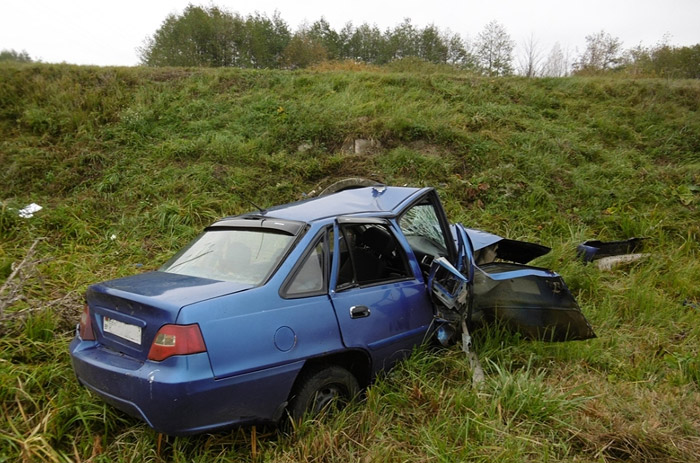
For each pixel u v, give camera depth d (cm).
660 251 732
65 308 476
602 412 333
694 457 293
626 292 576
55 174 898
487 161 980
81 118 1058
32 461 290
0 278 567
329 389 335
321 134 1039
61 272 587
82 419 316
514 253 586
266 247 350
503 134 1070
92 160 935
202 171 891
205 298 290
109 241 713
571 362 418
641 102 1330
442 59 3081
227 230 396
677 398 362
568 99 1333
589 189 901
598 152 1047
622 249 712
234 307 291
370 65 1888
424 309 399
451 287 427
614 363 424
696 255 738
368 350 346
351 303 346
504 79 1447
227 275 340
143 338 285
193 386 265
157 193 842
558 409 328
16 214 737
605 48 2358
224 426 280
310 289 331
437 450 287
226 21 2628
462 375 380
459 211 837
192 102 1170
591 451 302
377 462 279
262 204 848
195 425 270
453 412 330
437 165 955
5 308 436
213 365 273
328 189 801
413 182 920
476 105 1231
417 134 1051
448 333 406
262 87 1308
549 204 861
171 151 961
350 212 394
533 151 1004
